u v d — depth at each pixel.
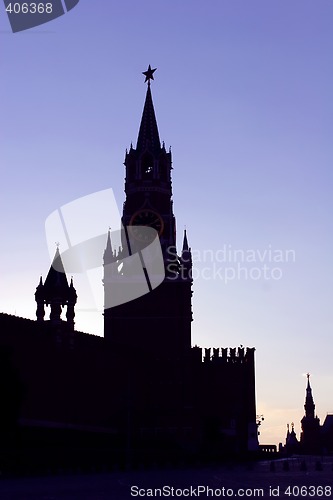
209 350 175.50
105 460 105.88
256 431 179.00
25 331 125.31
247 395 178.75
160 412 164.75
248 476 79.00
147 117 180.62
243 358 174.88
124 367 157.12
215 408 171.88
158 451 133.88
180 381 166.12
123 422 151.88
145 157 176.62
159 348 168.62
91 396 143.25
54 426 127.50
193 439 163.25
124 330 169.88
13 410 84.94
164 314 170.12
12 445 100.00
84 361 142.50
